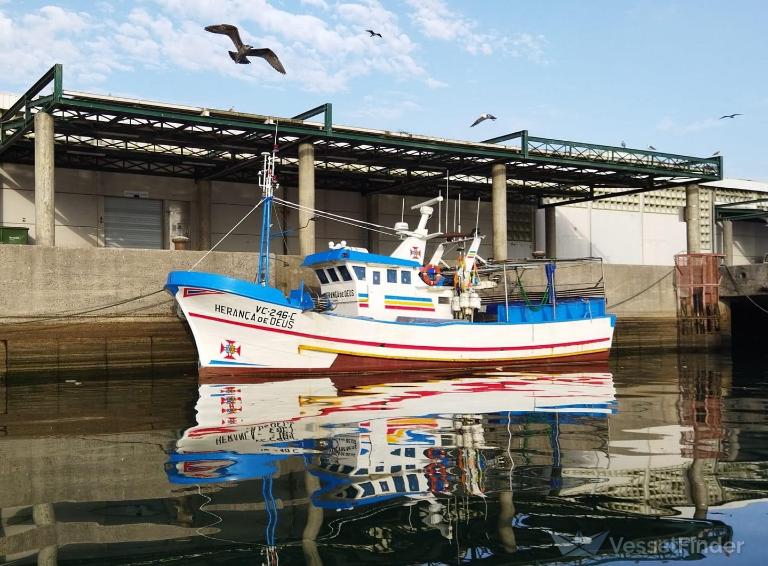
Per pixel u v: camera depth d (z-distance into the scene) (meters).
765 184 37.50
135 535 4.36
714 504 4.95
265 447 6.93
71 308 15.66
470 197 31.14
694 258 26.33
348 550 4.08
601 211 33.62
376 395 11.23
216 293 13.61
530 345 17.42
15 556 4.03
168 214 25.42
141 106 18.19
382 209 29.22
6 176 22.80
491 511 4.79
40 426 8.52
